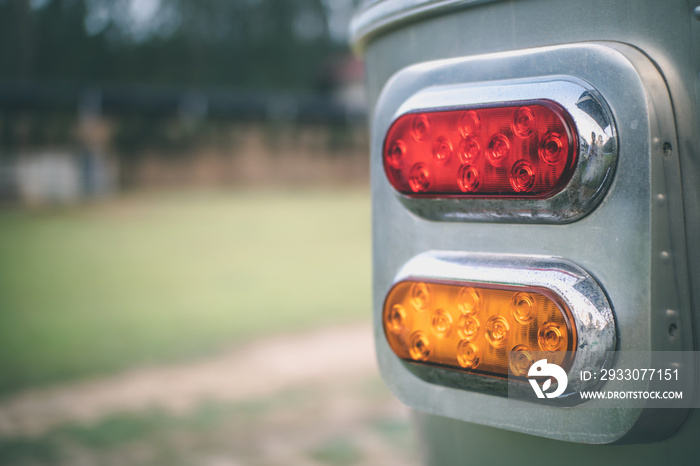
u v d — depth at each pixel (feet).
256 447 9.34
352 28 3.47
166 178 95.35
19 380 13.25
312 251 36.63
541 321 2.28
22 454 9.27
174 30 159.63
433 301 2.56
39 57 150.41
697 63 2.18
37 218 57.82
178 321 19.20
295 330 17.69
